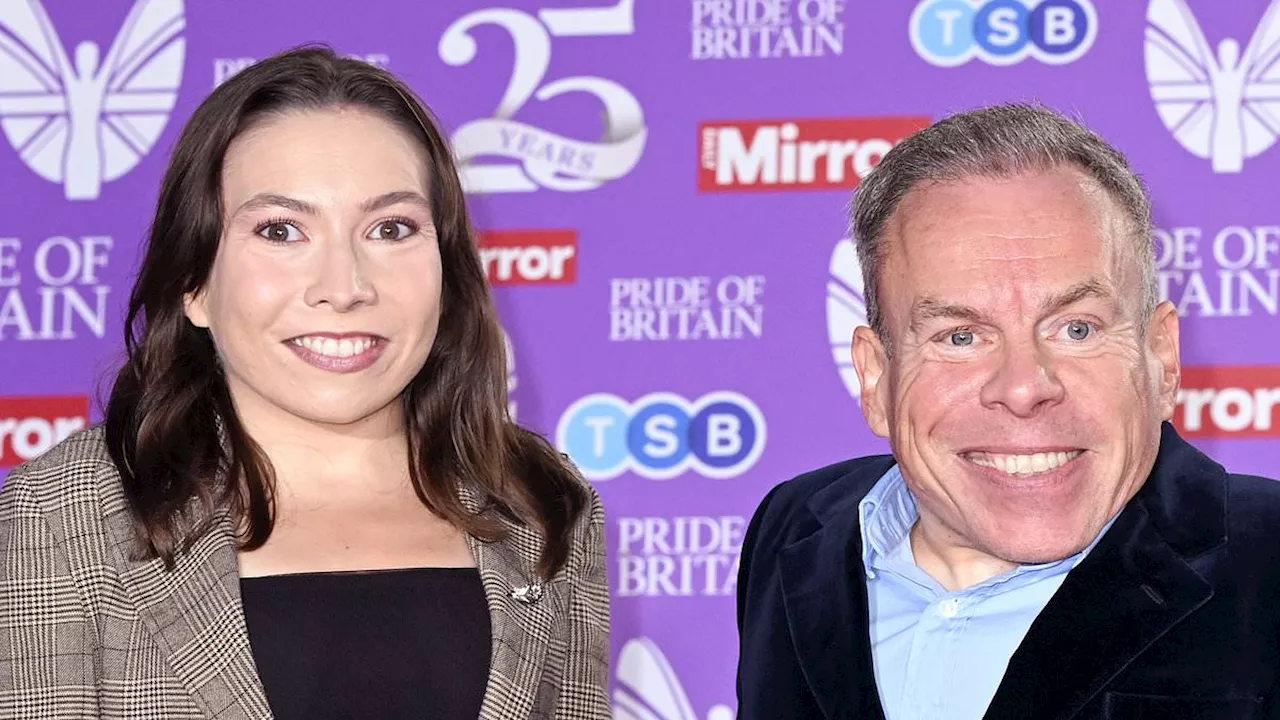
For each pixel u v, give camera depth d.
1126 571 1.78
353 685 1.91
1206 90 3.21
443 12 3.40
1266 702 1.68
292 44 3.42
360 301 1.93
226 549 1.94
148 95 3.44
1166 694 1.71
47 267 3.44
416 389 2.14
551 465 2.23
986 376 1.77
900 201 1.83
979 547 1.84
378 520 2.06
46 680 1.86
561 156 3.36
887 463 2.16
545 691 2.06
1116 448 1.77
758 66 3.33
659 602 3.32
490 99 3.38
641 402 3.33
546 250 3.36
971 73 3.27
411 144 2.04
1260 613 1.72
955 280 1.75
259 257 1.94
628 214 3.35
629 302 3.34
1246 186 3.20
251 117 1.98
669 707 3.31
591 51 3.37
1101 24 3.24
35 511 1.93
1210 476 1.87
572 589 2.14
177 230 2.00
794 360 3.30
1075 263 1.73
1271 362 3.18
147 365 2.04
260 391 1.98
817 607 1.95
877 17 3.30
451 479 2.12
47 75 3.46
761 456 3.30
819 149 3.31
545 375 3.35
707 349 3.32
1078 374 1.75
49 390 3.43
